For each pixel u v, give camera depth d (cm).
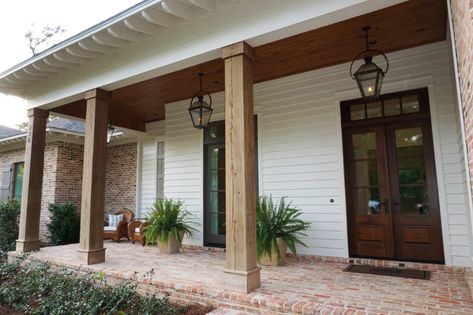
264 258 443
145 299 339
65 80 543
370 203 463
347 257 463
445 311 255
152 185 837
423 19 363
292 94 536
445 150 411
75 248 611
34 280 398
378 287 328
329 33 392
